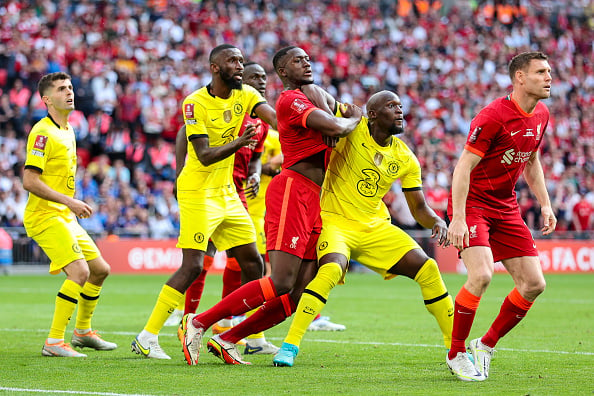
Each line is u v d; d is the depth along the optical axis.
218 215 15.59
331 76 58.88
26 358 15.22
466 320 12.83
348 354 15.93
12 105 48.00
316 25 62.12
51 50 50.44
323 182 14.59
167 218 47.34
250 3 61.38
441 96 60.19
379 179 14.32
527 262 13.35
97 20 54.00
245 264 16.11
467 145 13.10
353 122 13.80
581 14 73.62
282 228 13.98
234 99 15.54
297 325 14.22
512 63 13.14
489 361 13.51
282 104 14.02
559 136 60.38
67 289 15.55
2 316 24.08
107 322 22.41
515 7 70.81
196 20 58.00
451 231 12.84
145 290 34.69
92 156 48.34
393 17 66.44
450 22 68.44
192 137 14.97
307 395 11.25
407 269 14.36
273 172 20.92
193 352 14.29
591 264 51.00
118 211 45.81
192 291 17.95
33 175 15.58
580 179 56.00
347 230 14.40
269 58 57.16
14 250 44.53
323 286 14.03
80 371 13.51
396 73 60.56
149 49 53.72
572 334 19.81
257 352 16.06
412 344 17.64
